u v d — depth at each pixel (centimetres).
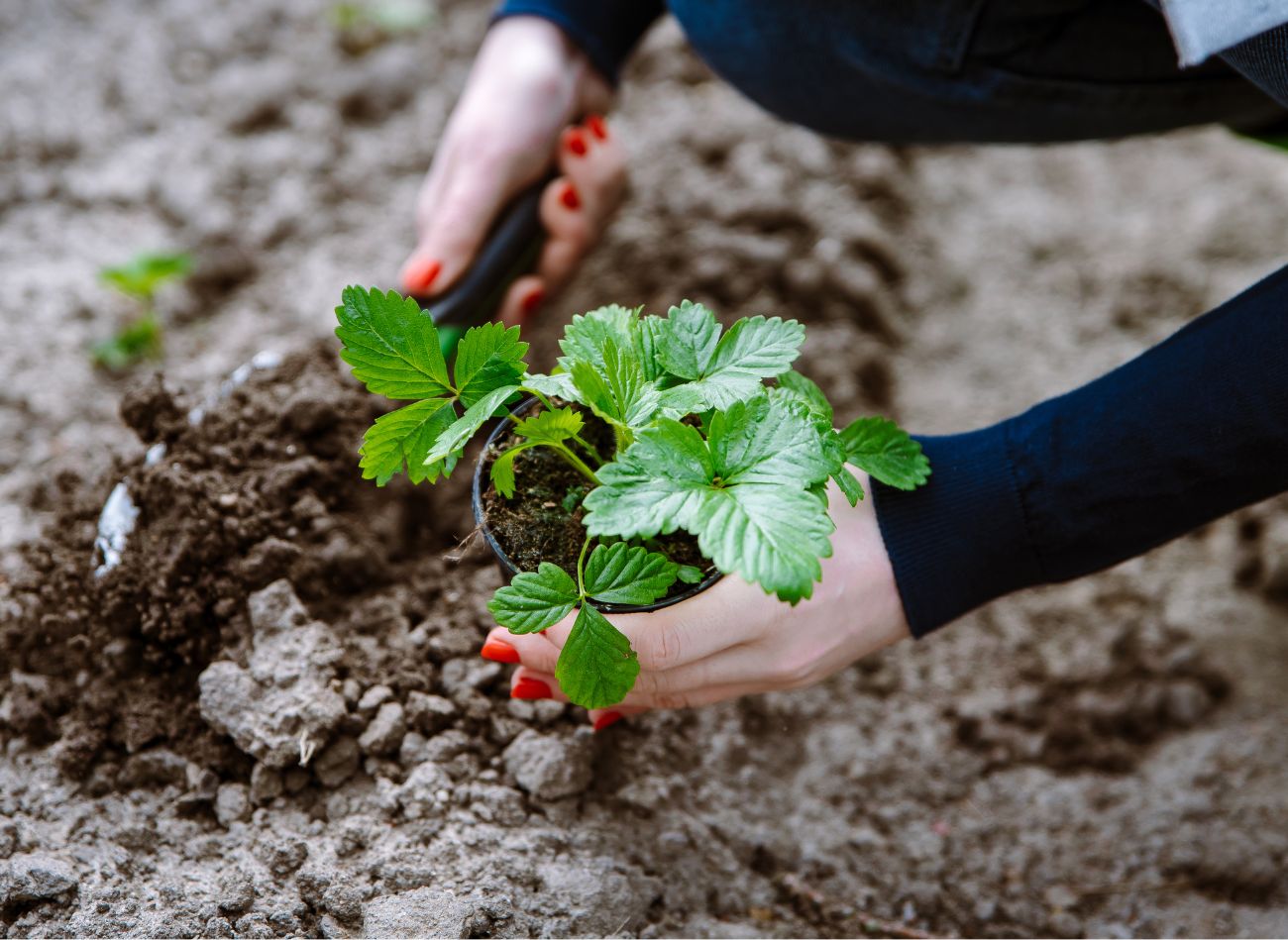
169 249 205
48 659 137
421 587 146
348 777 131
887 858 144
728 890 134
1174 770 156
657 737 145
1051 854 147
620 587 97
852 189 221
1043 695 165
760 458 94
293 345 178
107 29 239
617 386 100
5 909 115
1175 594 178
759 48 151
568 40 167
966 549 112
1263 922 138
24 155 215
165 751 132
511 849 126
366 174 219
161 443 143
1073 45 142
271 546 135
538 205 165
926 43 141
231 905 117
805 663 114
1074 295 221
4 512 163
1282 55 92
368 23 242
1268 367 100
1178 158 244
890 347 207
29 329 188
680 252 203
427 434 103
